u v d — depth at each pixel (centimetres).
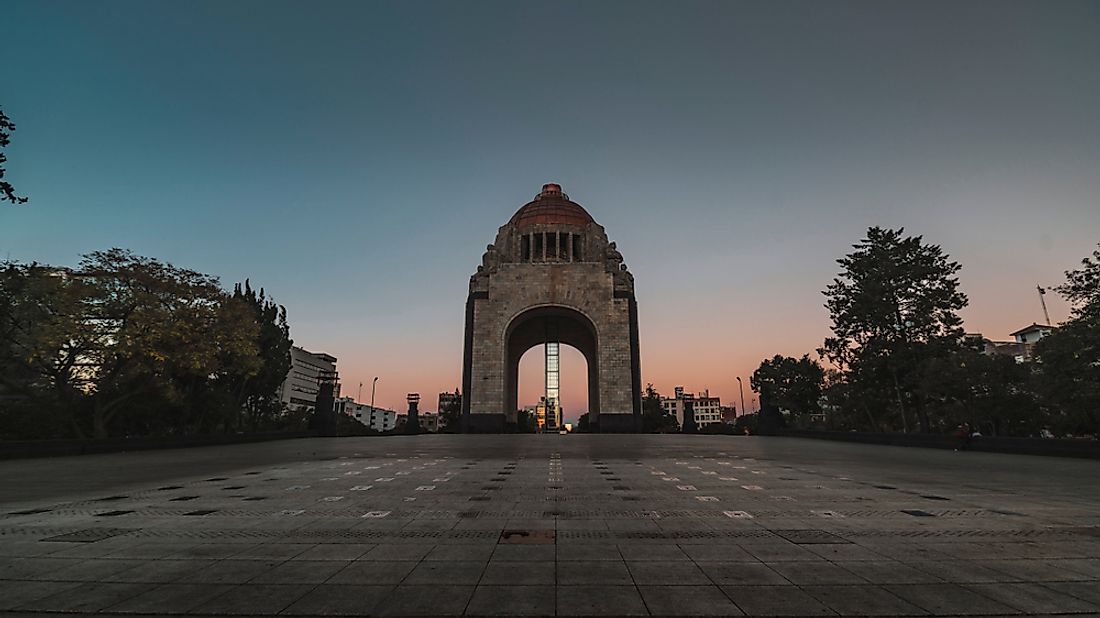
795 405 7581
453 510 931
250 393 4688
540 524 812
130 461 2036
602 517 866
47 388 3241
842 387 5400
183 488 1231
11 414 2859
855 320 4631
